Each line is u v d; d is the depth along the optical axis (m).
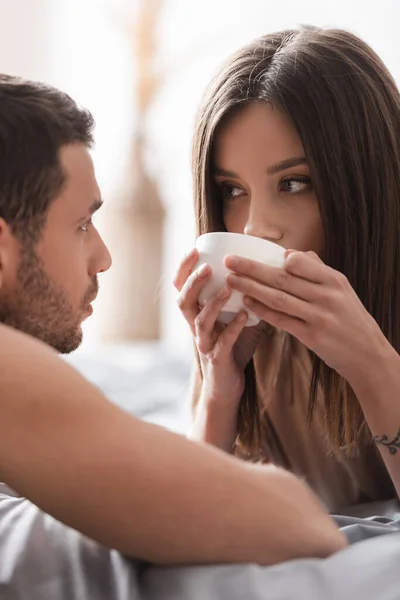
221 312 1.27
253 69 1.31
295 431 1.58
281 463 1.63
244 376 1.50
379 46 3.33
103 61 3.98
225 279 1.17
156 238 3.82
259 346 1.56
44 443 0.80
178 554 0.84
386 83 1.39
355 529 1.07
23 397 0.80
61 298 0.99
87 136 1.02
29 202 0.96
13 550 0.91
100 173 3.94
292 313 1.13
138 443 0.82
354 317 1.14
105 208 3.83
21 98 0.97
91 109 4.00
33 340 0.85
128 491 0.80
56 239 0.98
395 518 1.30
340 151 1.31
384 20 3.32
